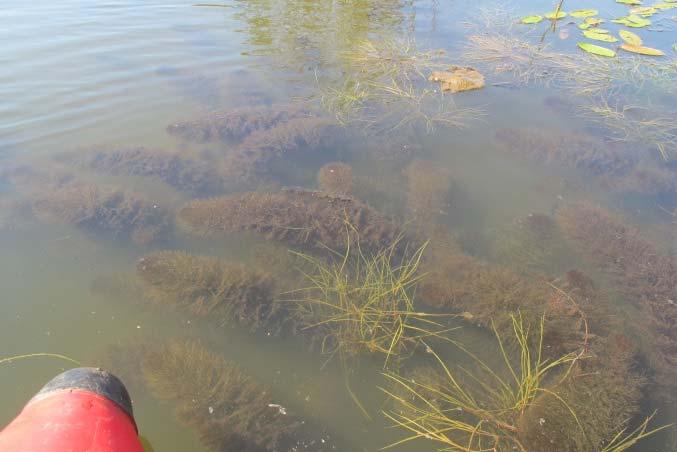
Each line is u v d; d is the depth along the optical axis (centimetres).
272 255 507
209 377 378
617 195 625
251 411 362
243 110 745
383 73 899
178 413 358
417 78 895
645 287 474
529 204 602
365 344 423
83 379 274
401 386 393
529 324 425
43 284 467
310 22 1106
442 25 1138
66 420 237
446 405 377
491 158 682
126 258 502
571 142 693
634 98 843
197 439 353
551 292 456
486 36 1070
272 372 404
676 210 597
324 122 716
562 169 666
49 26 987
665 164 677
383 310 448
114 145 656
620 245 521
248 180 619
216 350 418
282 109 759
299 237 525
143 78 830
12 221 534
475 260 497
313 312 450
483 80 882
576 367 387
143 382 385
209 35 1009
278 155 674
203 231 536
